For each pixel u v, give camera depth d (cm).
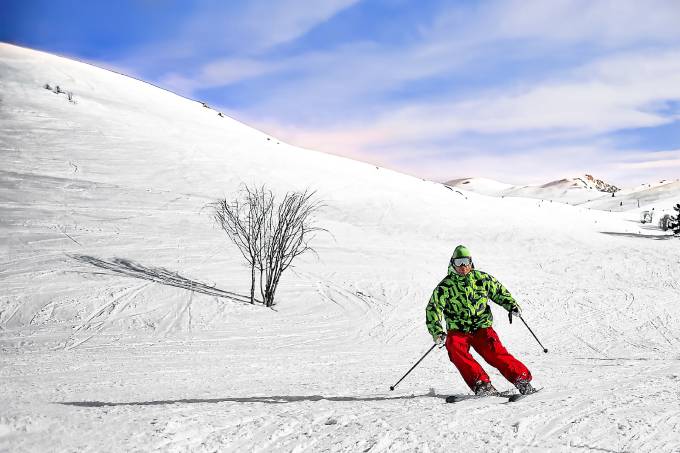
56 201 2789
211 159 4331
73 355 1013
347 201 3988
